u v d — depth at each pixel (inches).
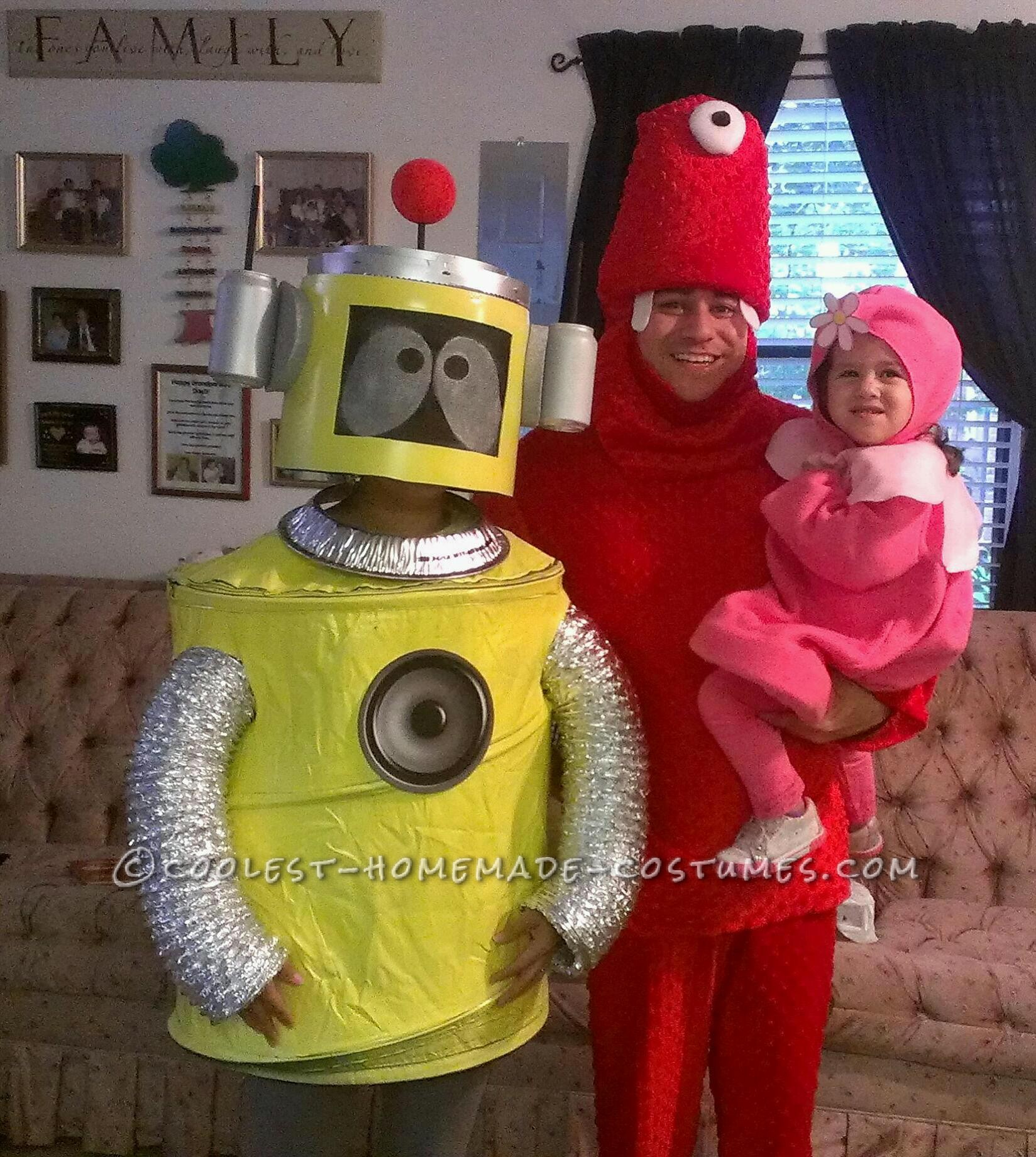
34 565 98.0
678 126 42.4
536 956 34.1
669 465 42.7
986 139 83.2
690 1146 43.3
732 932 41.3
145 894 31.7
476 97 89.7
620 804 35.4
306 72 90.4
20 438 96.6
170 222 92.9
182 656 33.5
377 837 32.5
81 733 74.1
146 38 91.5
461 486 33.4
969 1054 52.6
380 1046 32.4
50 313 94.3
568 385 36.6
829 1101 54.7
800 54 86.5
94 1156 60.5
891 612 39.3
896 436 40.4
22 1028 60.4
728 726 39.7
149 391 94.8
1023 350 84.5
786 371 93.9
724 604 40.0
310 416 33.4
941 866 68.1
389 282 32.7
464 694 33.1
